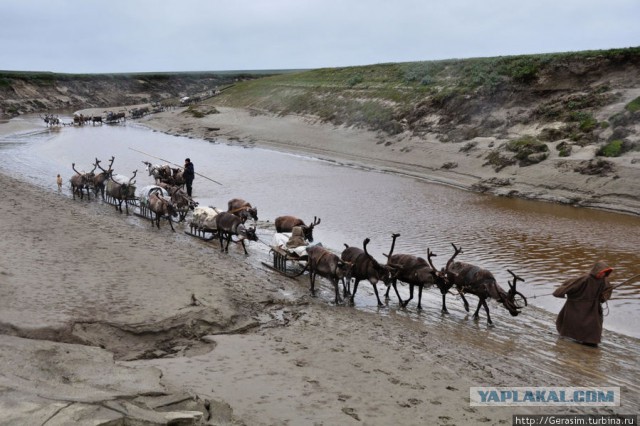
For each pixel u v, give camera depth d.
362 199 30.12
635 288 16.67
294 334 12.25
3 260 14.51
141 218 25.47
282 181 35.66
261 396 8.96
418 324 13.75
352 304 15.09
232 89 98.00
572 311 12.99
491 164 35.66
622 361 11.84
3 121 76.69
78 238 18.30
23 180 33.41
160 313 11.98
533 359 11.77
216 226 21.09
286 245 17.67
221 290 14.21
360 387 9.66
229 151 51.22
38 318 10.72
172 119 78.25
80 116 77.50
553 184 30.73
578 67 40.94
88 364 8.75
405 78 58.75
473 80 47.78
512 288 13.78
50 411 6.11
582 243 21.38
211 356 10.49
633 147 31.22
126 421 6.24
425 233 22.86
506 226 24.11
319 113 62.62
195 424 6.80
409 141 45.56
